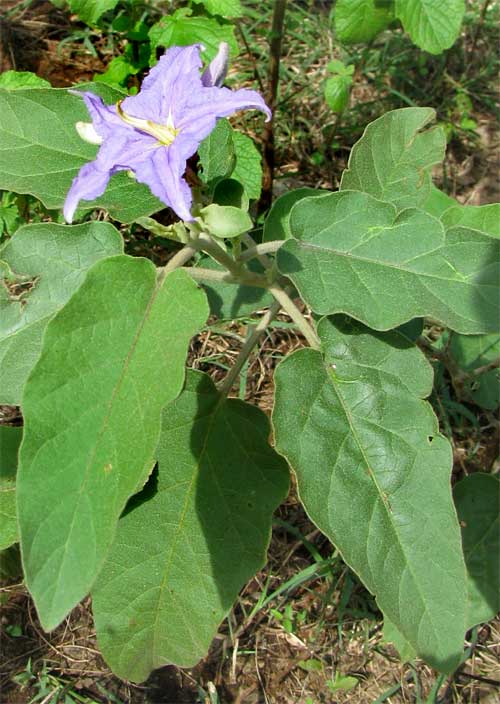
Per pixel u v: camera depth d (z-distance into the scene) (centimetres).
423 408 16
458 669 23
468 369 22
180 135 14
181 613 17
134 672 17
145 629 17
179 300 13
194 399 17
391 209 15
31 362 16
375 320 15
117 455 12
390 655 23
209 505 17
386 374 16
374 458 16
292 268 15
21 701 23
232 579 17
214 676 23
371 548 15
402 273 15
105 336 13
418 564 15
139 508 17
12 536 17
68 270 17
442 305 15
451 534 15
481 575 19
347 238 15
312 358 16
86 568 11
